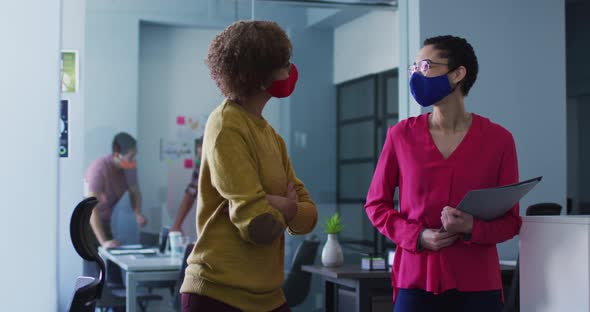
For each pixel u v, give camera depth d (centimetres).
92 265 489
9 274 286
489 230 211
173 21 529
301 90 564
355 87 574
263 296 183
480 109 544
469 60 226
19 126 290
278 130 560
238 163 174
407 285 224
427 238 215
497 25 550
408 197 226
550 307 199
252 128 183
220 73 181
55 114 295
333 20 572
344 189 570
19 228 288
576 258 189
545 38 557
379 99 576
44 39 296
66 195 495
